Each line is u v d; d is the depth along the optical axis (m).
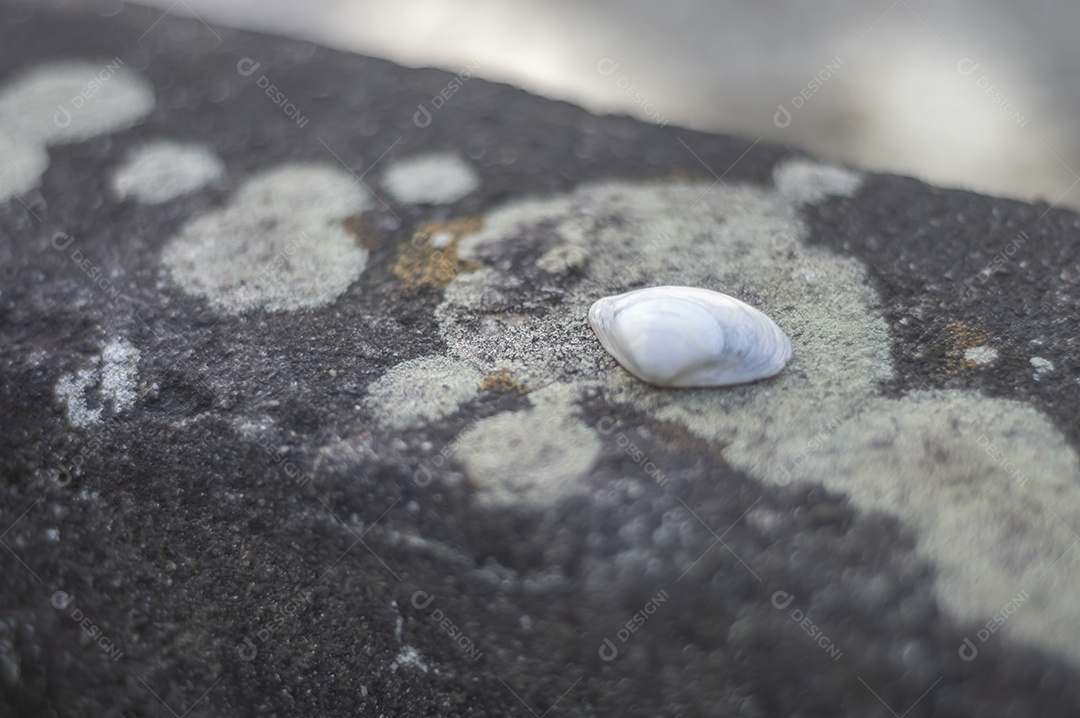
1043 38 0.50
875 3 0.52
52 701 0.35
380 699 0.35
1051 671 0.33
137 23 0.44
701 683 0.34
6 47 0.43
